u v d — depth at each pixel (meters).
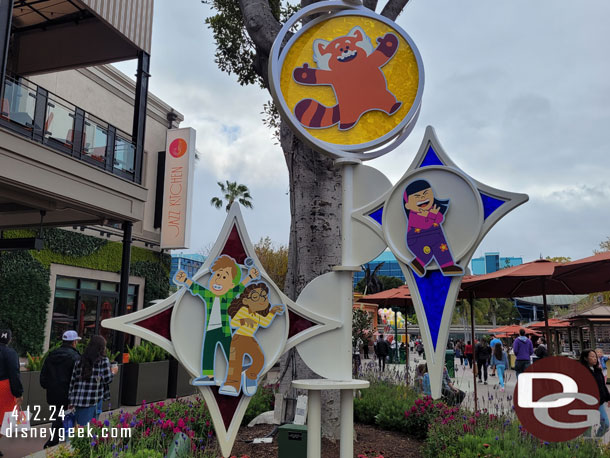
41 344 13.02
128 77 16.69
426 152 3.20
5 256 12.49
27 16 12.30
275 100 3.30
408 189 3.18
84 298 14.99
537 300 12.95
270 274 27.75
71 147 9.52
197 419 5.23
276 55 3.37
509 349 25.17
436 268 3.02
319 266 6.04
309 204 6.19
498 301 55.03
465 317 38.97
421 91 3.34
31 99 8.63
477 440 4.57
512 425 5.23
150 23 11.62
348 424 3.19
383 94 3.38
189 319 3.20
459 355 28.11
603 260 5.62
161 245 16.36
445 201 3.05
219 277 3.27
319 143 3.27
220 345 3.18
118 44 11.90
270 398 6.66
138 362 9.69
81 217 10.78
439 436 4.91
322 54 3.44
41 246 8.79
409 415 5.90
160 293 17.91
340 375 3.22
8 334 5.92
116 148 10.75
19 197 8.65
